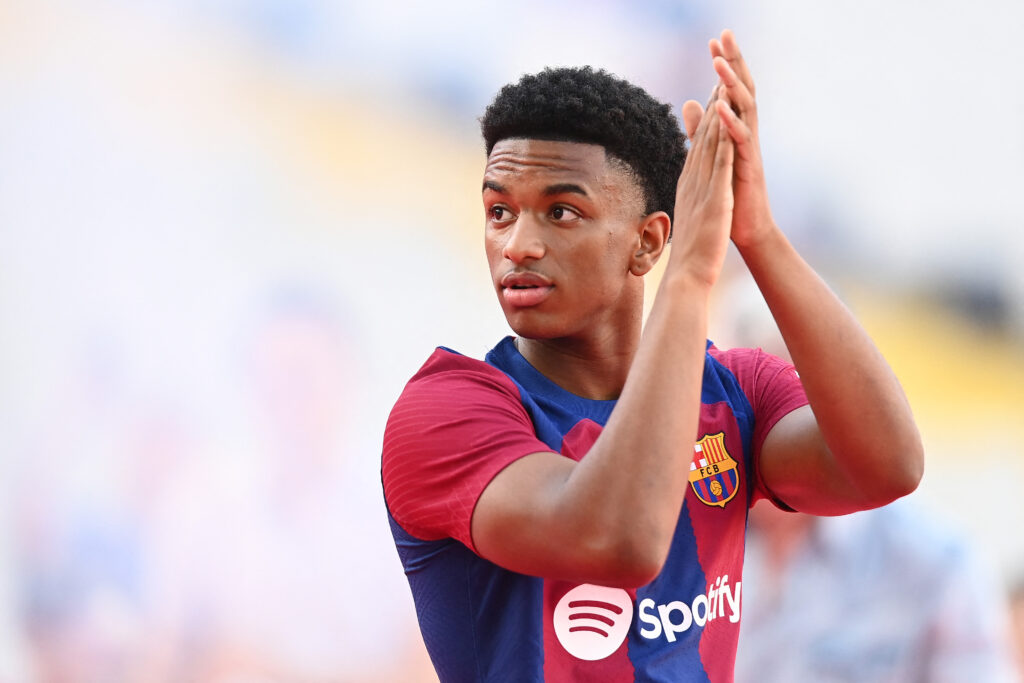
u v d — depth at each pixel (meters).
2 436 18.38
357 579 18.20
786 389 6.88
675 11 23.92
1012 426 24.05
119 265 19.95
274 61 21.67
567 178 6.05
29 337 19.11
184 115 20.98
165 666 17.25
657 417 5.39
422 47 22.59
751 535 11.39
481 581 6.16
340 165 21.72
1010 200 25.42
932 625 10.91
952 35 25.80
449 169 22.48
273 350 19.94
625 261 6.34
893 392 6.22
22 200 19.80
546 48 23.27
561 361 6.60
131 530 17.94
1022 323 24.62
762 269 6.18
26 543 17.67
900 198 25.16
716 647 6.47
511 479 5.65
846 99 25.38
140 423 18.88
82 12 20.66
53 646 17.14
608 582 5.43
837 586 11.12
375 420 20.20
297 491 18.75
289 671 17.36
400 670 17.75
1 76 20.19
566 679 6.05
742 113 6.01
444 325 21.67
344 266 21.16
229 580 17.72
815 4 25.25
